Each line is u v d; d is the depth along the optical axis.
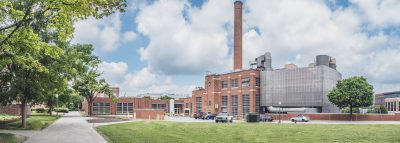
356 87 66.62
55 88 32.53
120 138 23.22
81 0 15.59
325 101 76.00
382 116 68.38
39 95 30.62
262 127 33.81
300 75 79.31
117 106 97.62
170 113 99.00
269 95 82.94
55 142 20.75
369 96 66.50
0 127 31.31
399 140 21.31
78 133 27.00
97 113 94.75
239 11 94.81
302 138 22.91
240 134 26.12
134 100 99.88
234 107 86.69
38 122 37.81
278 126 35.62
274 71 83.06
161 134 26.44
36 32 21.56
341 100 67.06
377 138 22.28
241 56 93.44
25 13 16.61
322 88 75.88
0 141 18.84
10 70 28.64
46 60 29.59
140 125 37.16
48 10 16.91
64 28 17.58
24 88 29.38
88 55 67.94
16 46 18.23
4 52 18.97
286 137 23.64
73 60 36.03
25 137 22.95
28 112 67.31
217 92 91.75
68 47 35.62
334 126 35.44
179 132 28.47
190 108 107.56
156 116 64.69
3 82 29.48
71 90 56.66
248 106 83.00
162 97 149.62
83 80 72.31
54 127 33.81
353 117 67.38
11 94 29.16
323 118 69.25
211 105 91.69
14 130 29.39
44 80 29.95
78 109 150.62
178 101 113.69
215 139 22.91
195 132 28.33
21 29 17.23
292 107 79.75
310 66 83.62
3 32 17.44
